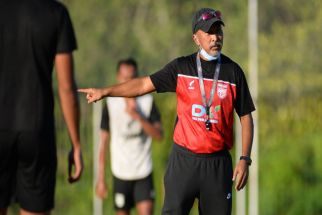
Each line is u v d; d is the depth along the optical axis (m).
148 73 55.41
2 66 16.33
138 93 19.53
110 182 52.00
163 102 53.81
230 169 20.08
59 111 52.41
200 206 20.30
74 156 17.33
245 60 53.28
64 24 16.64
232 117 19.77
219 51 19.53
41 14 16.42
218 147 19.73
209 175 19.80
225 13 55.09
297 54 52.81
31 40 16.36
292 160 52.44
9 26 16.30
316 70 52.66
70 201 52.94
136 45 55.34
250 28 46.53
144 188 36.22
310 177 52.44
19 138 16.39
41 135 16.50
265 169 52.44
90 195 52.62
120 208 36.69
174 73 19.58
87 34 54.81
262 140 52.56
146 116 36.09
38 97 16.47
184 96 19.56
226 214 20.11
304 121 52.84
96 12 55.22
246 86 19.80
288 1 53.12
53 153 16.81
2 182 16.64
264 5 52.97
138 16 56.00
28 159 16.56
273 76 52.78
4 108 16.33
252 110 19.88
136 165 36.03
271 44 52.84
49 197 16.81
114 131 36.06
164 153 53.09
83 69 54.19
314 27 52.88
